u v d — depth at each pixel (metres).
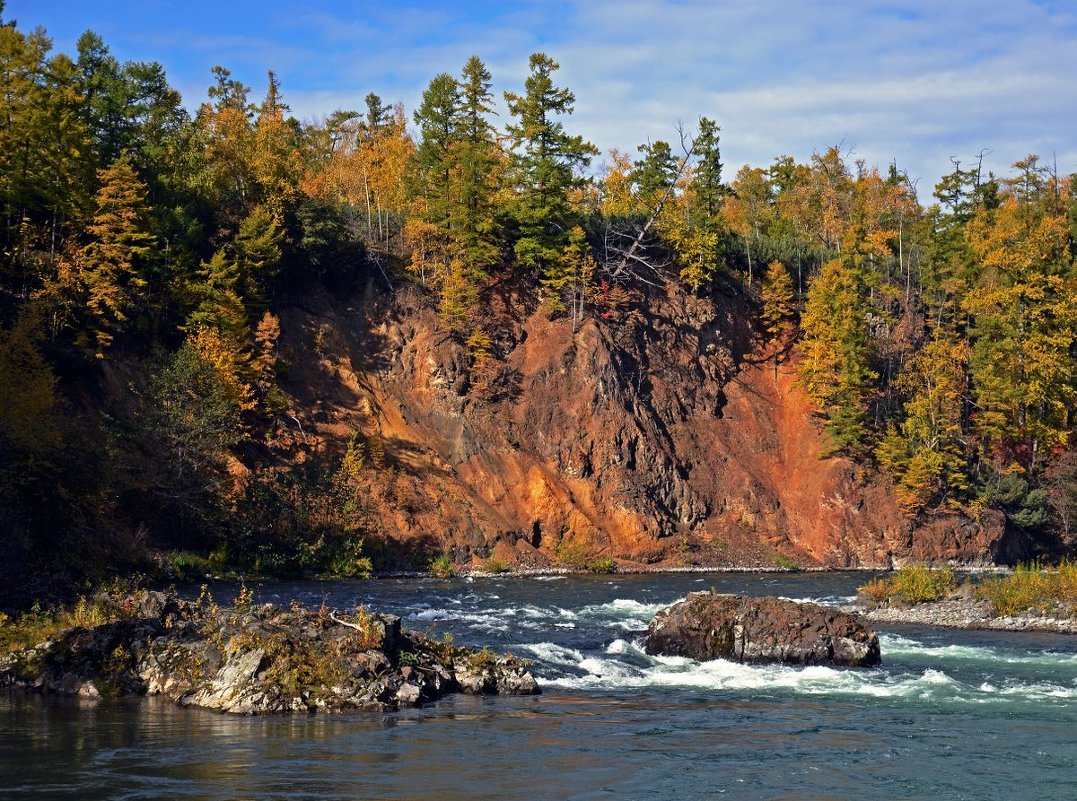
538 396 79.44
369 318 81.50
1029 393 83.50
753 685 26.23
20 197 62.25
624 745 19.42
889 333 93.50
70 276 60.72
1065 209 108.88
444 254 84.56
